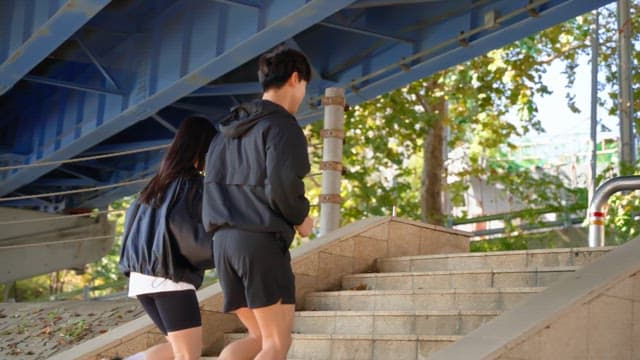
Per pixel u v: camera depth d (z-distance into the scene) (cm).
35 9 1125
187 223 498
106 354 719
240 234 428
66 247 2197
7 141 1762
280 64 448
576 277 565
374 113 2230
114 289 3734
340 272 831
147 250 501
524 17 1092
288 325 435
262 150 431
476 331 516
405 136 2242
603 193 813
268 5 1054
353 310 752
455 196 2367
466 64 2131
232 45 1125
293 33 1045
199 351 507
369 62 1334
